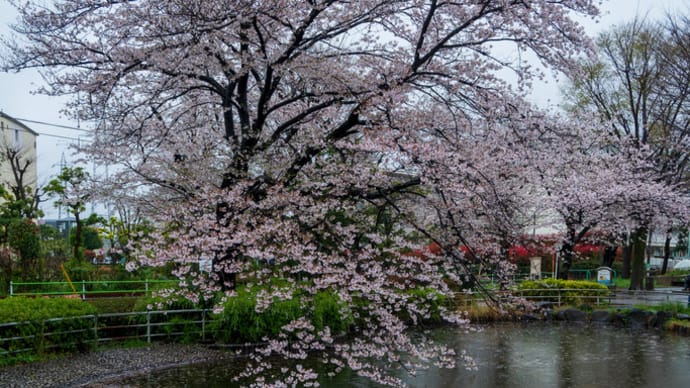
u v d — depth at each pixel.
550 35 8.94
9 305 9.63
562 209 16.25
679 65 19.39
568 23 8.72
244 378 9.05
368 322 8.81
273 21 9.81
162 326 11.37
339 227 9.10
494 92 9.18
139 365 9.58
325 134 10.16
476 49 9.20
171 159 12.26
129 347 10.76
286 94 11.85
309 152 9.61
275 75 10.42
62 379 8.55
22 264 14.20
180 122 12.11
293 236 8.21
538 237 17.92
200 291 10.41
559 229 19.98
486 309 15.58
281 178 9.43
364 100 8.78
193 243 7.80
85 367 9.27
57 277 14.52
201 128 11.91
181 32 8.62
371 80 9.39
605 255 27.86
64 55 9.64
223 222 8.41
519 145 9.28
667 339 13.99
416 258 8.88
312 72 9.70
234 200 8.62
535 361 11.33
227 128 10.86
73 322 10.06
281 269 8.38
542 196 16.25
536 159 9.55
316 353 10.74
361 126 9.69
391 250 8.78
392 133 8.16
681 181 21.28
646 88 21.25
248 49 10.06
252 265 9.11
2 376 8.52
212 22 8.46
